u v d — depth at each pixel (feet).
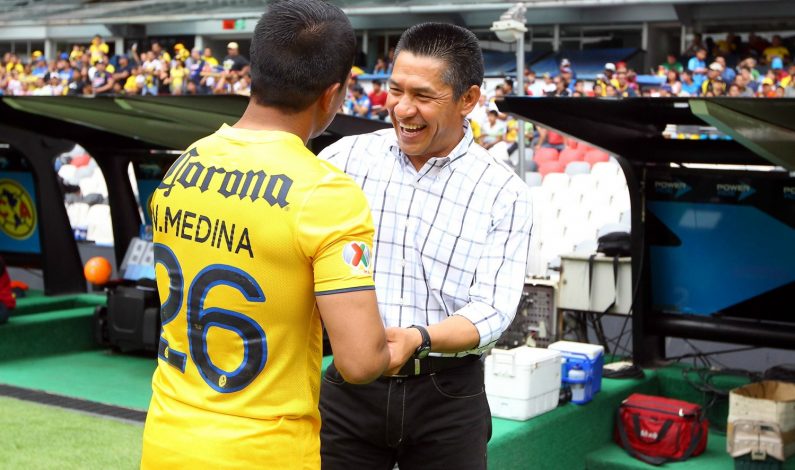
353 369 5.90
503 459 13.32
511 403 14.34
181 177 6.31
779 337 17.42
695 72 53.83
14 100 21.04
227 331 6.05
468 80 8.29
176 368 6.28
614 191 36.73
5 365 21.66
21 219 26.91
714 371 17.84
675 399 17.44
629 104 15.67
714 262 17.90
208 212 6.11
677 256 18.20
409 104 8.21
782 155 14.35
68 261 26.48
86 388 19.80
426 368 8.40
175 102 18.80
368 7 62.59
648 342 18.48
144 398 19.16
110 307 22.74
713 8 64.54
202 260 6.12
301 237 5.87
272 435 6.04
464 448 8.54
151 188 25.72
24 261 27.09
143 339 22.25
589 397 15.66
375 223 8.68
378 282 8.64
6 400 18.62
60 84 73.31
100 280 23.73
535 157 46.11
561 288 19.34
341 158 9.05
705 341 19.01
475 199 8.45
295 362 6.12
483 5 58.75
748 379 17.17
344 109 55.93
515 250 8.34
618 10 68.64
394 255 8.61
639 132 17.72
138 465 14.99
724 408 17.03
